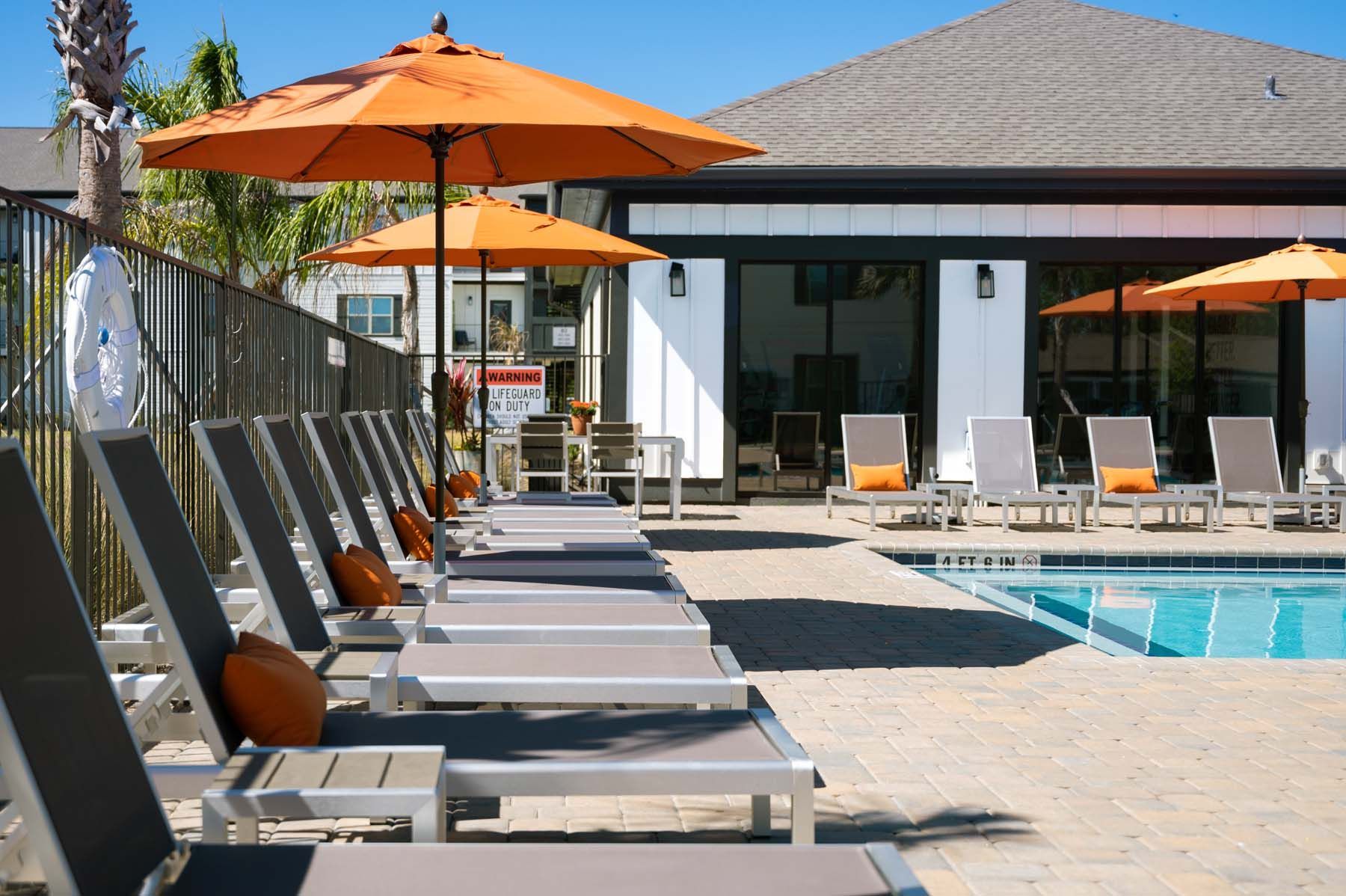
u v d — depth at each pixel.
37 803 1.72
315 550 4.58
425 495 8.43
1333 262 12.20
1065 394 14.84
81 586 4.58
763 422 14.69
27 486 2.04
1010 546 10.59
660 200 14.34
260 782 2.41
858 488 12.64
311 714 2.83
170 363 5.71
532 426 12.38
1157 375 14.88
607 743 2.87
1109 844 3.41
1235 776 4.06
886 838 3.44
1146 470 12.59
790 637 6.47
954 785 3.93
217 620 3.05
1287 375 14.83
